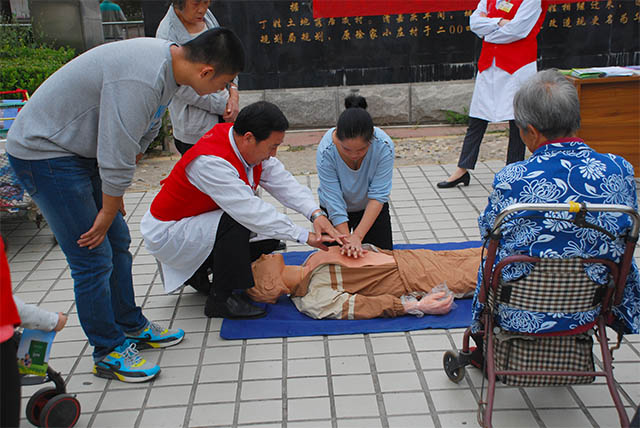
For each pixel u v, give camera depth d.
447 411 2.63
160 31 3.98
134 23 9.83
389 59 7.22
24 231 4.89
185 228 3.29
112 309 3.05
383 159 3.45
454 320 3.31
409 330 3.26
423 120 7.52
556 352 2.36
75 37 8.70
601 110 5.15
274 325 3.36
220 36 2.49
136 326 3.18
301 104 7.36
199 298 3.77
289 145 6.96
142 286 3.92
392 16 7.04
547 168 2.19
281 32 7.05
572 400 2.68
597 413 2.59
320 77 7.26
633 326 2.35
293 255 4.24
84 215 2.64
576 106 2.16
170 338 3.22
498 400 2.70
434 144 6.85
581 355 2.37
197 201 3.27
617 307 2.38
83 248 2.69
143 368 2.92
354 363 3.00
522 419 2.57
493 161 6.21
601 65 7.17
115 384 2.92
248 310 3.46
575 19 7.02
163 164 6.55
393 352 3.08
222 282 3.36
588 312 2.30
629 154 5.27
